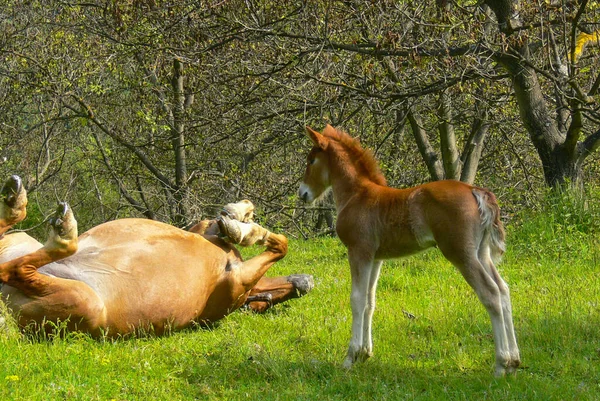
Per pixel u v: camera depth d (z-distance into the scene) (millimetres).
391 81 13086
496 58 12078
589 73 13875
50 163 21328
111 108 18844
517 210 15562
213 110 15992
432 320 7660
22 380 5699
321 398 5516
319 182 6809
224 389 5793
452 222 5691
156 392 5707
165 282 6957
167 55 14250
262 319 7969
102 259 6828
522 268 9906
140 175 19922
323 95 14039
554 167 12562
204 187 18812
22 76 18672
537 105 12508
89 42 17328
